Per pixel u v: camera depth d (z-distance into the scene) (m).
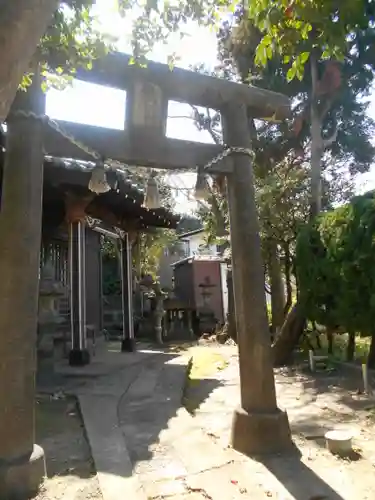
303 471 3.24
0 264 2.96
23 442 2.88
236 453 3.59
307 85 10.24
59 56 2.90
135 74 3.63
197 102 4.03
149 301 15.86
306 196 10.26
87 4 2.62
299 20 2.58
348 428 4.39
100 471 3.20
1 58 1.26
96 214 9.17
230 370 8.44
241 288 3.86
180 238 24.11
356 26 2.37
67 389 6.02
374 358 6.91
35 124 3.16
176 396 5.77
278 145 11.77
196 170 3.91
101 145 3.54
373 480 3.09
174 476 3.15
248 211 3.95
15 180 3.05
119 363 8.16
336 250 6.94
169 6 2.94
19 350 2.90
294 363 8.39
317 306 7.71
